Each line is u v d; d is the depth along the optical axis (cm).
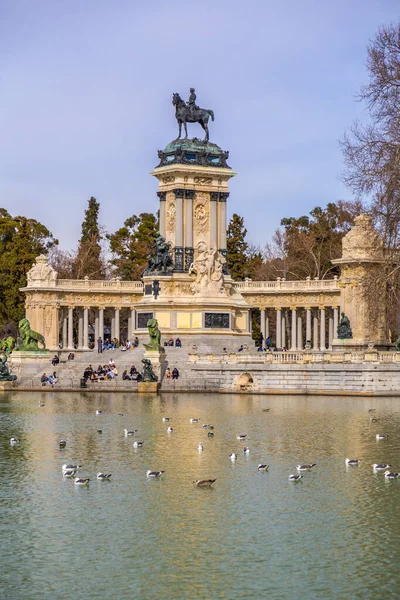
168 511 6009
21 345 15600
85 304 19300
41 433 9012
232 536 5531
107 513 5978
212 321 16650
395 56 11362
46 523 5791
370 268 16350
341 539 5466
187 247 17050
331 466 7262
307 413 10531
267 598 4678
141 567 5069
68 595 4738
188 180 17175
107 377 14638
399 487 6550
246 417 10162
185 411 10869
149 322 14512
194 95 17600
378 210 11406
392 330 17412
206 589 4791
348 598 4669
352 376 13025
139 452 7906
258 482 6744
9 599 4703
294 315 18738
